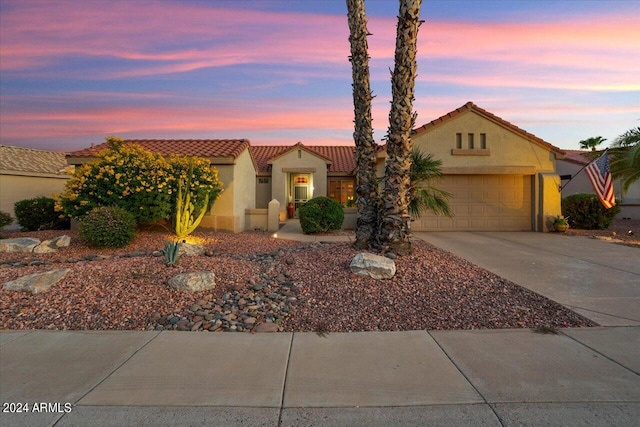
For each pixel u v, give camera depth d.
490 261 8.78
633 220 19.97
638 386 3.46
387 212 7.84
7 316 5.05
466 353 4.15
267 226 15.82
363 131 8.55
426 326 4.97
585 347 4.30
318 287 6.23
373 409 3.13
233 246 10.86
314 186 23.08
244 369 3.79
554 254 9.75
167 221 12.79
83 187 10.90
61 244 9.70
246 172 16.42
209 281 6.10
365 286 6.18
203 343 4.42
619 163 16.25
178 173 12.03
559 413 3.06
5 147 22.20
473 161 14.82
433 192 11.94
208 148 15.42
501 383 3.52
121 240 9.84
